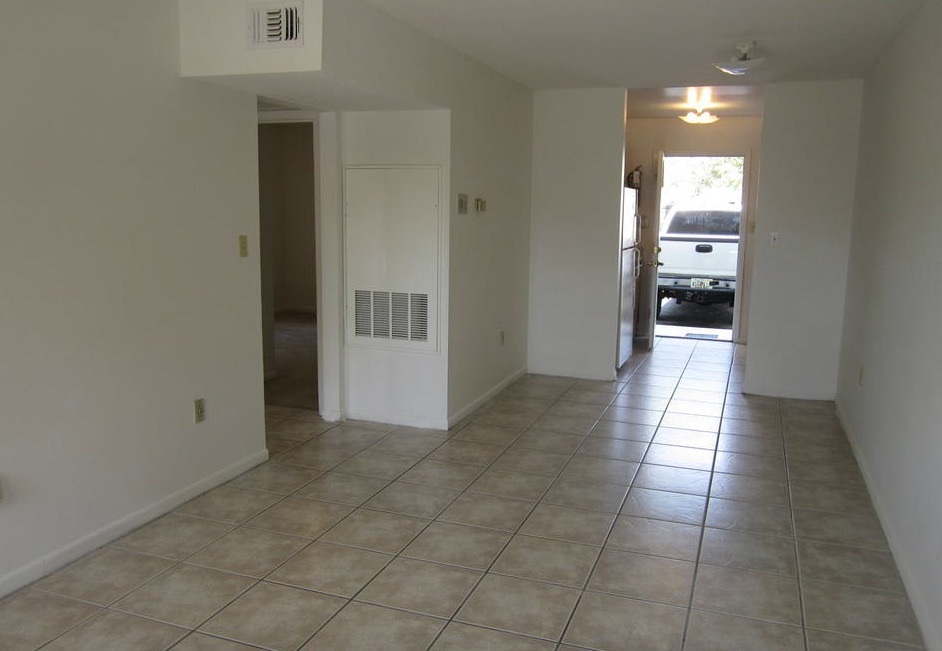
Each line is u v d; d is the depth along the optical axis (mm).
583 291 6012
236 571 2840
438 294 4527
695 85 5465
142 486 3197
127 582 2742
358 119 4520
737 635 2451
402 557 2971
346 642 2391
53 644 2357
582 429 4715
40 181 2627
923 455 2703
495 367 5488
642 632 2463
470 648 2365
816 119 5223
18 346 2598
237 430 3783
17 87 2525
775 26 3740
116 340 2994
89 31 2777
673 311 10148
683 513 3432
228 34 3145
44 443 2725
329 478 3812
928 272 2871
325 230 4656
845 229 5262
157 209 3143
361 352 4762
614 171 5805
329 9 3096
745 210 7598
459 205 4574
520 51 4375
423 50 3955
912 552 2734
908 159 3410
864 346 4289
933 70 3012
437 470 3951
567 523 3311
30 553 2707
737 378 6164
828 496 3660
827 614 2588
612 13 3535
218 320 3566
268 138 5672
